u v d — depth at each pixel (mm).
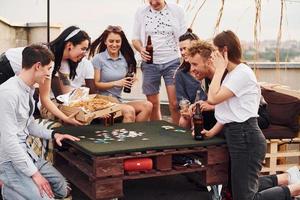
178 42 4922
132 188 4168
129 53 4809
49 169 3354
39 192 3061
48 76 3236
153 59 4926
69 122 3762
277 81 6340
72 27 4035
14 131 3047
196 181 4121
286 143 4371
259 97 3451
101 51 4797
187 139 3520
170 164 3377
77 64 4195
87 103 3824
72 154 3770
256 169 3383
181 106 4090
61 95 4008
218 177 3535
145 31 4926
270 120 4426
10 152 3023
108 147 3254
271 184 3699
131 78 4707
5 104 3010
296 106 4324
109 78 4727
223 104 3436
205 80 4066
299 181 3705
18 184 3076
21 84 3127
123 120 4371
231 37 3377
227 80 3387
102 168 3152
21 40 7883
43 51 3137
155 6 4852
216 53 3377
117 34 4668
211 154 3467
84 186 3457
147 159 3309
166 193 4051
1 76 3746
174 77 4641
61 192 3383
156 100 5086
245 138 3334
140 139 3508
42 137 3553
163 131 3811
